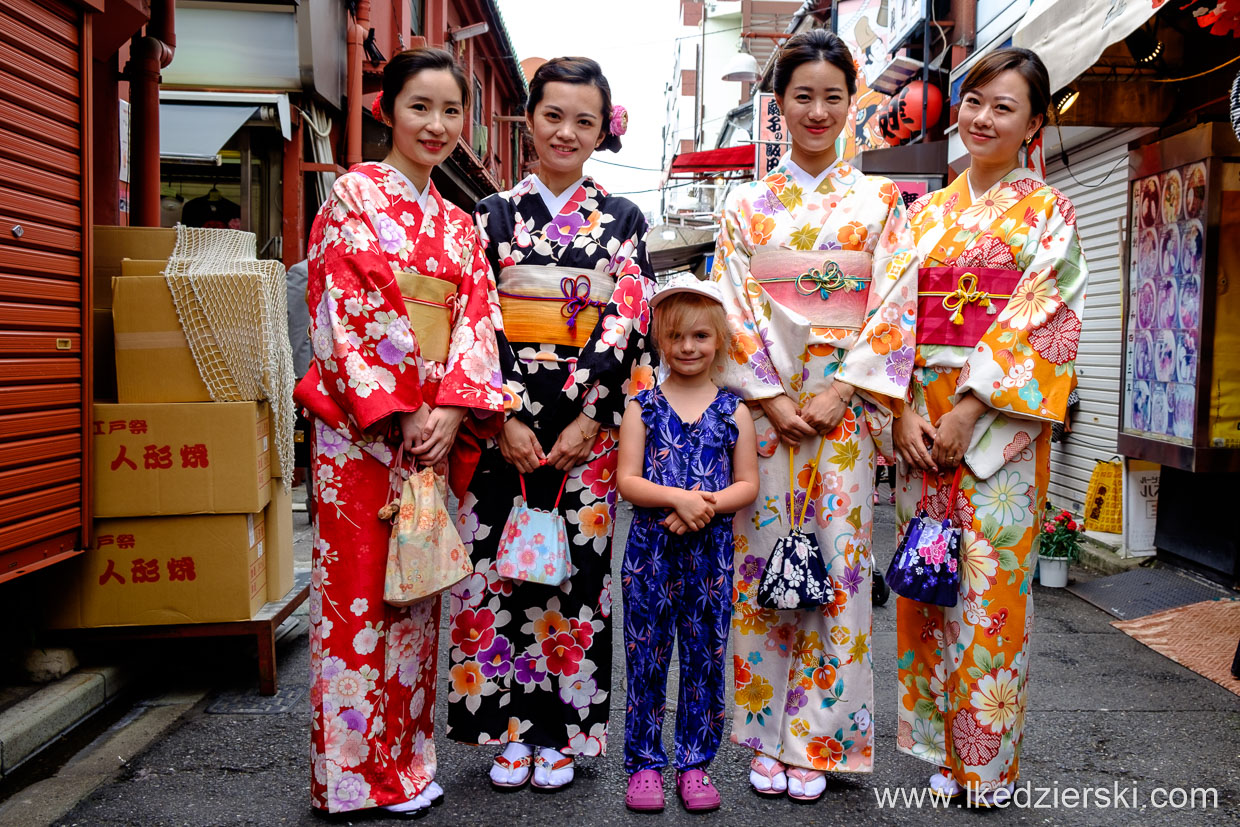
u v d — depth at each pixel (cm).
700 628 260
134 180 513
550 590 271
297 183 798
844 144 1237
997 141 260
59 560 306
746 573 277
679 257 1662
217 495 332
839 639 264
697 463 258
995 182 269
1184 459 496
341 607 245
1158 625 436
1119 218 596
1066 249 258
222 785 268
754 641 275
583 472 273
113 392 356
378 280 238
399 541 240
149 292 333
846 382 259
